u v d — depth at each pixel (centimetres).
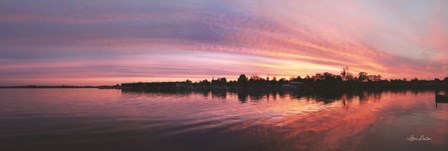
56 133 3131
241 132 3112
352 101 7725
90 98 11281
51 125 3694
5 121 4119
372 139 2672
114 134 3050
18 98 11494
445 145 2450
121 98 11100
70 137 2922
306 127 3356
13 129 3419
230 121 3925
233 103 7538
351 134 2906
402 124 3475
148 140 2766
